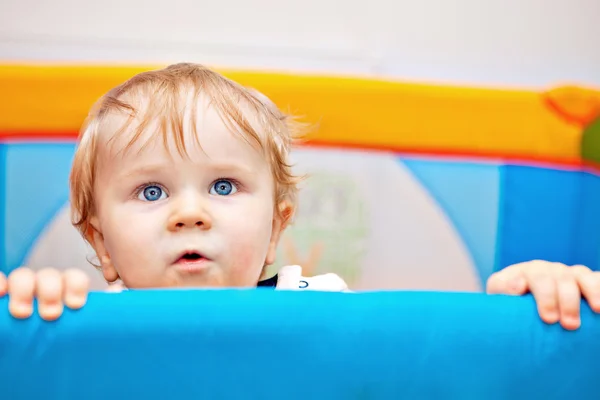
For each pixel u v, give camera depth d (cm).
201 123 71
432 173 125
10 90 108
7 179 116
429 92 116
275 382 48
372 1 158
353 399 48
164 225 69
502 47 161
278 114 83
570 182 124
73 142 113
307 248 134
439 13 159
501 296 51
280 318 48
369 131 114
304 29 156
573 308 51
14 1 146
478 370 50
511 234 126
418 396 49
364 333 49
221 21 153
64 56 139
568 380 51
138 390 47
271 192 76
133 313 47
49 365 47
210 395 47
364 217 137
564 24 163
